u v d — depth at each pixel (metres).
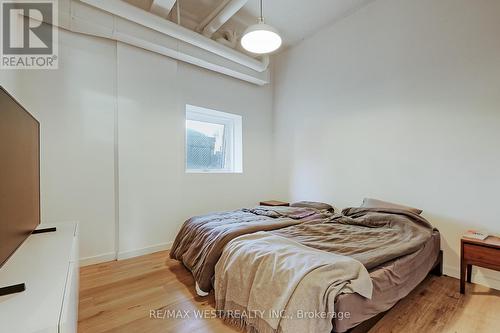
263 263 1.45
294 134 3.88
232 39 3.30
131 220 2.76
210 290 1.87
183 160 3.22
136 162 2.80
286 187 4.01
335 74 3.30
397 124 2.68
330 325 1.11
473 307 1.77
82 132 2.50
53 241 1.39
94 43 2.57
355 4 2.94
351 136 3.11
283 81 4.07
